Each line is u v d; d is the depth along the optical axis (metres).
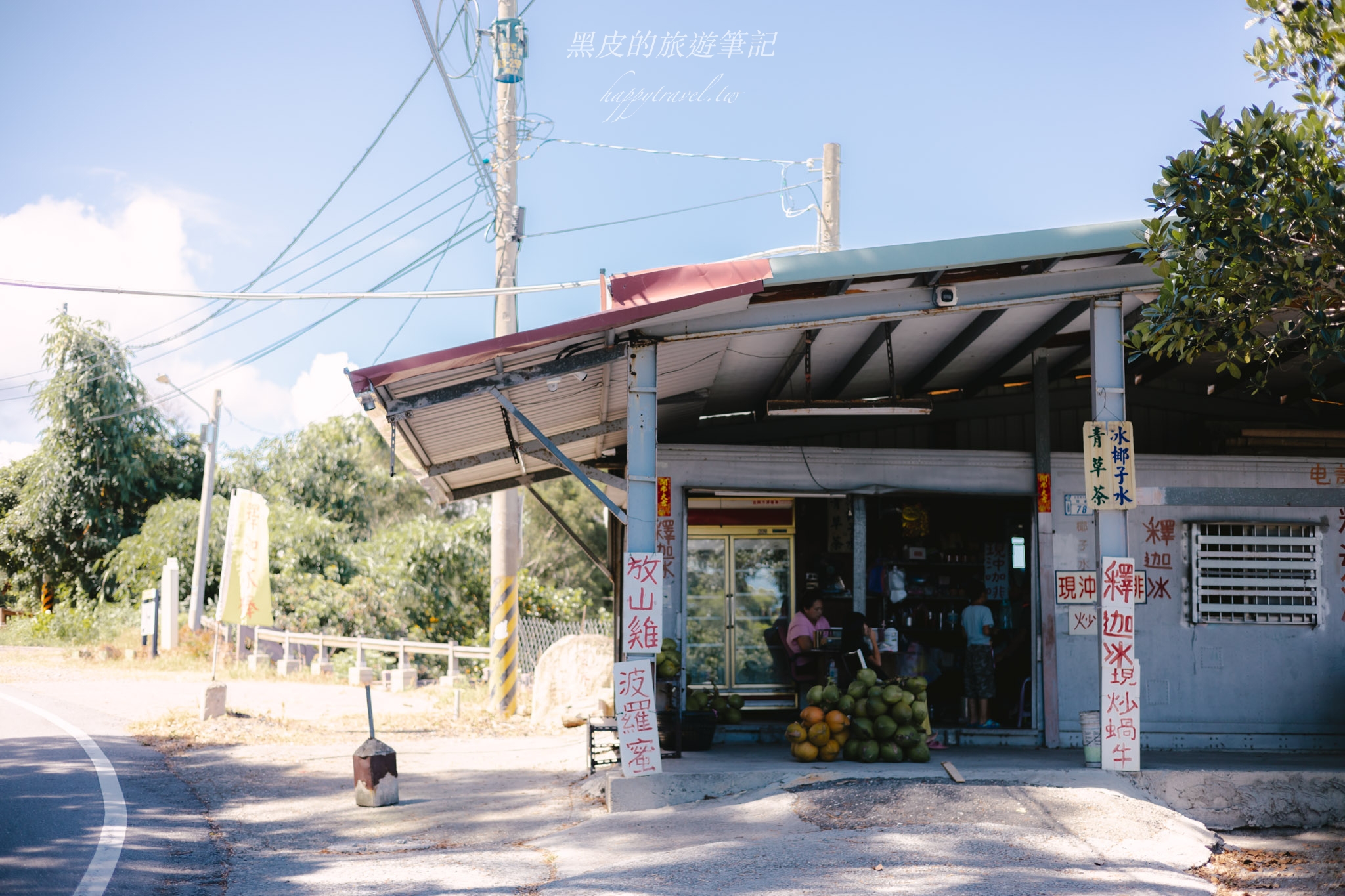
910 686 10.29
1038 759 10.32
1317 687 12.12
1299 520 12.37
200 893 6.32
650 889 6.26
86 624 27.86
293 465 33.75
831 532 13.48
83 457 30.17
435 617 27.30
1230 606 12.19
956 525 13.75
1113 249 9.16
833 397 13.75
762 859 6.90
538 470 14.52
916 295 9.61
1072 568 12.22
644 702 9.20
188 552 28.80
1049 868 6.75
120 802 8.77
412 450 11.26
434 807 9.20
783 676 12.75
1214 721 12.02
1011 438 13.77
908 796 8.43
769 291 9.35
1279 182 7.20
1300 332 7.73
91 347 30.72
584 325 8.57
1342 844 8.31
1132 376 13.32
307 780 10.38
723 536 12.95
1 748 11.26
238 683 19.52
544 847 7.68
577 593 26.84
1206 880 7.00
